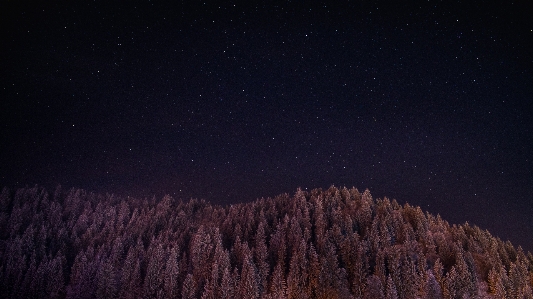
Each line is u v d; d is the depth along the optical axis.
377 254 69.12
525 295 63.75
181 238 92.75
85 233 103.00
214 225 104.62
